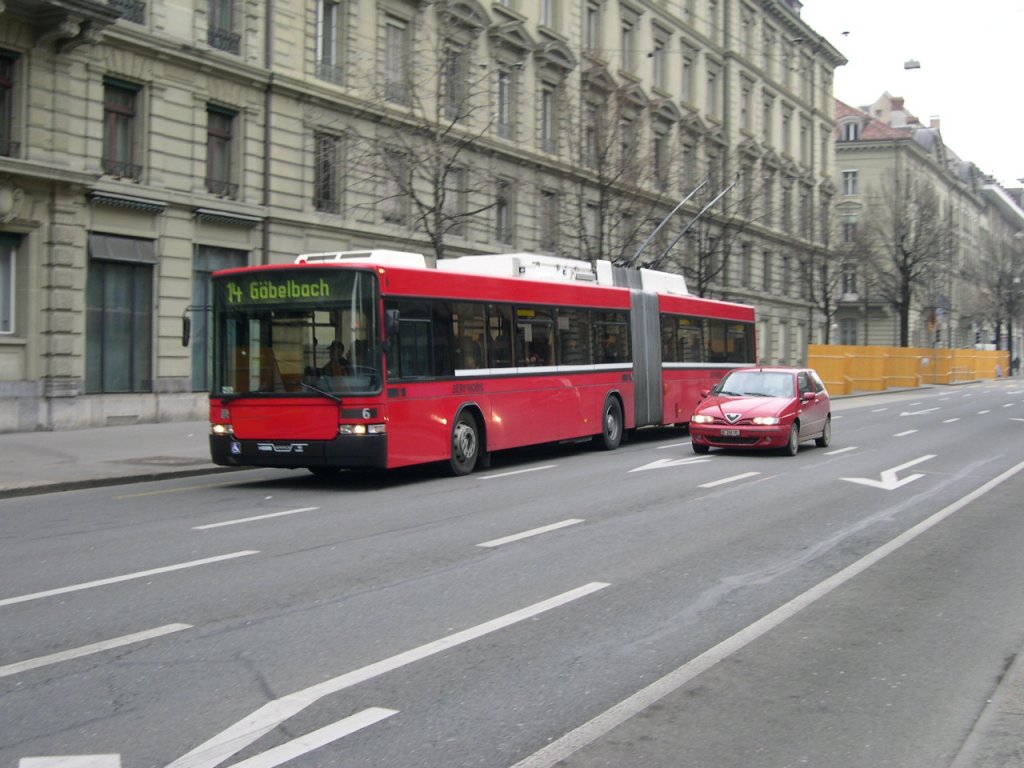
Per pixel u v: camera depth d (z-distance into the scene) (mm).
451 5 31047
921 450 19516
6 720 4785
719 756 4438
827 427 20500
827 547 9375
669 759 4398
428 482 14500
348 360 13391
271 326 13758
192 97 23844
